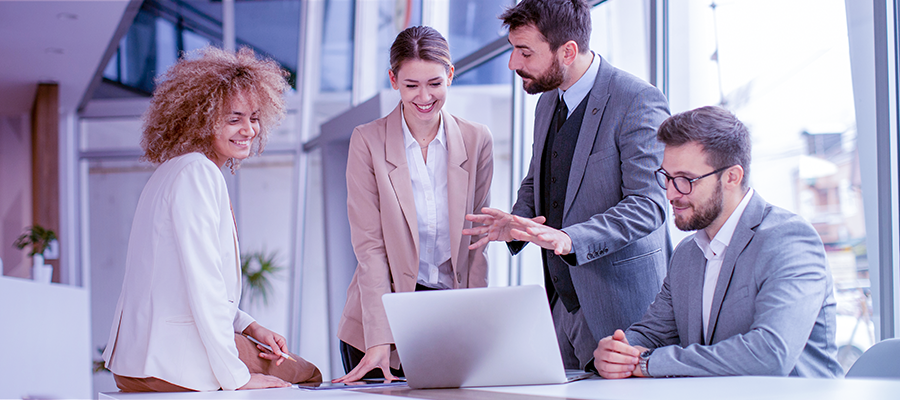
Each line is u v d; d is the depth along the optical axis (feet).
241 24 24.81
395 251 6.97
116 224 24.82
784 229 4.86
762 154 8.71
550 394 3.46
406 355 4.34
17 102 24.82
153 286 5.07
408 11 17.53
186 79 5.55
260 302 24.52
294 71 24.79
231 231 5.42
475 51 13.92
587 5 6.47
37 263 18.88
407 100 6.73
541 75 6.48
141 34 24.63
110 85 24.86
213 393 4.50
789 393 2.97
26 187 25.75
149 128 5.63
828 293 4.86
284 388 4.98
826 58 7.89
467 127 7.38
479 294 4.14
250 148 5.90
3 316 9.98
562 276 6.87
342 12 22.07
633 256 6.40
